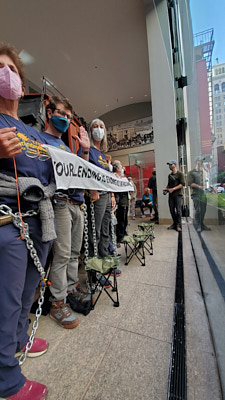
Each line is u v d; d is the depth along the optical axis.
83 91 10.16
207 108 1.45
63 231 1.33
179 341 1.13
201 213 2.24
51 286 1.38
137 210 8.12
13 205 0.78
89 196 1.77
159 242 3.29
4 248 0.71
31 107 2.11
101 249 2.07
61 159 1.12
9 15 5.68
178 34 3.96
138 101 11.98
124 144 12.83
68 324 1.27
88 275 1.69
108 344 1.13
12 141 0.67
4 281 0.72
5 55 0.83
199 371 0.94
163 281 1.89
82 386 0.88
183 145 5.22
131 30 6.71
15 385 0.74
